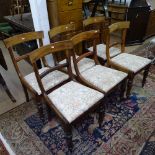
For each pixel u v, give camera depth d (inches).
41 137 61.6
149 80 89.9
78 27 91.3
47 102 54.1
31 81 63.1
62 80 62.8
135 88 84.3
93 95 53.6
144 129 62.9
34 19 80.5
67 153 55.8
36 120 68.7
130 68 69.4
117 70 68.4
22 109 74.8
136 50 124.3
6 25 142.0
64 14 82.6
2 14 152.6
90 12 112.3
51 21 83.6
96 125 65.0
